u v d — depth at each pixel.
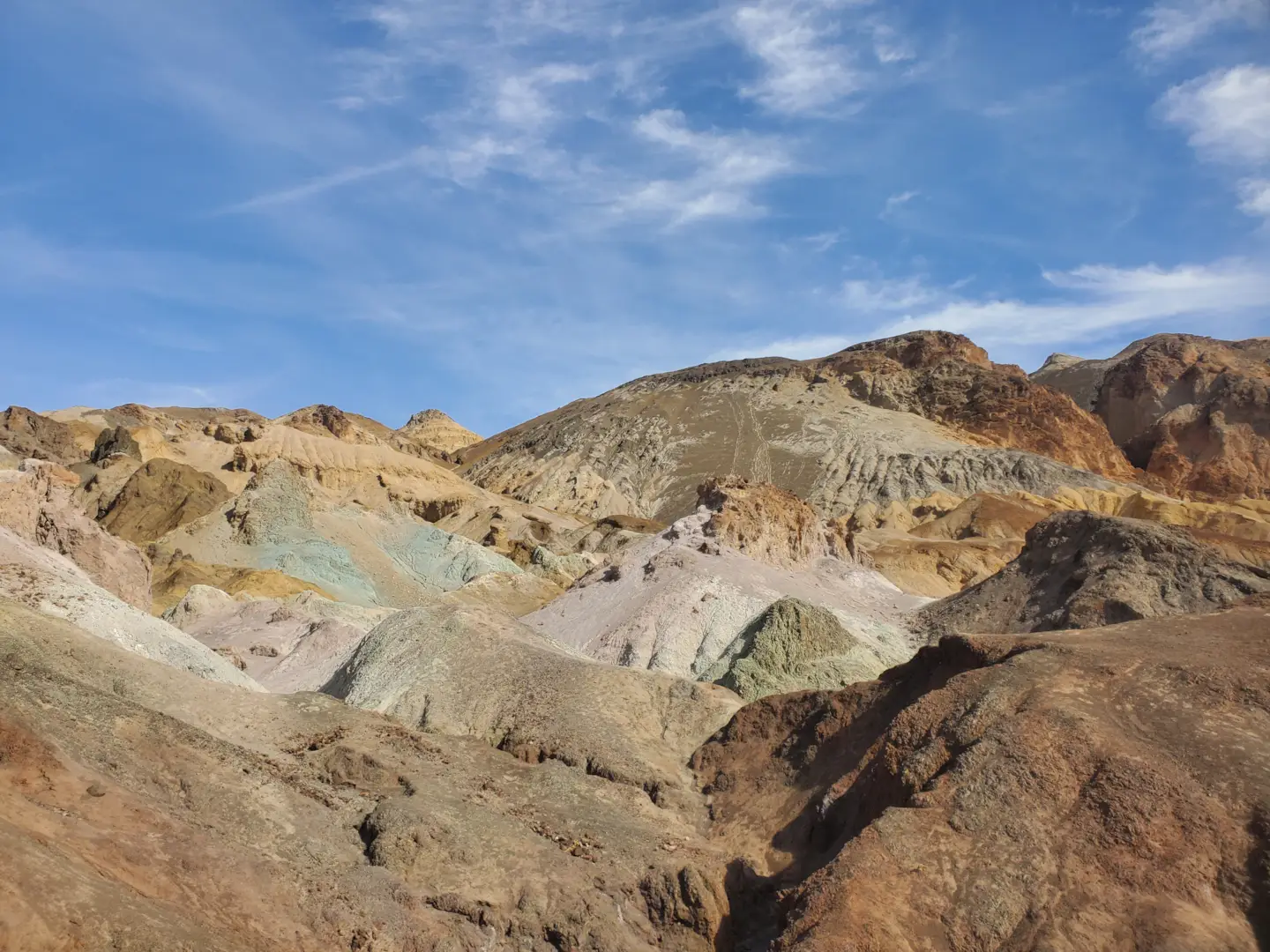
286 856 32.72
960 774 33.50
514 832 37.25
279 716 43.00
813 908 30.42
